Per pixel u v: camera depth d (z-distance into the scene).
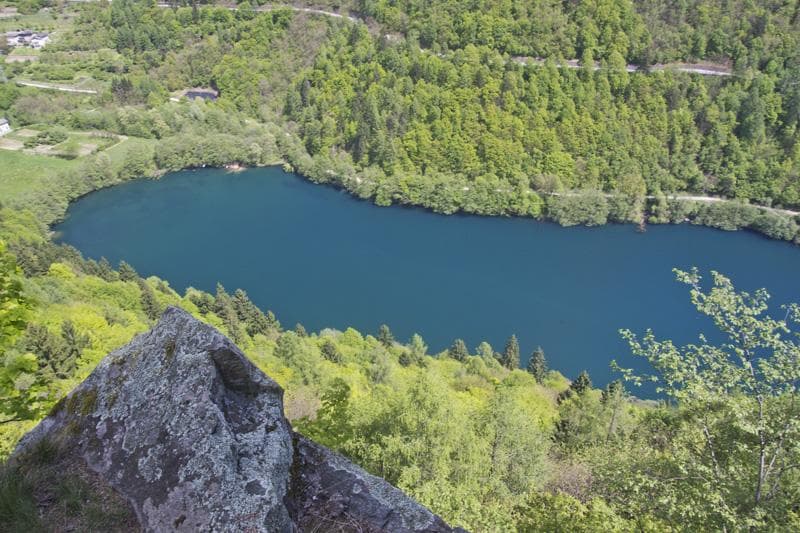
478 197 125.31
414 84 150.62
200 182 137.62
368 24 170.75
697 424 19.77
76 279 77.44
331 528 10.34
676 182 130.88
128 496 9.42
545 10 150.00
